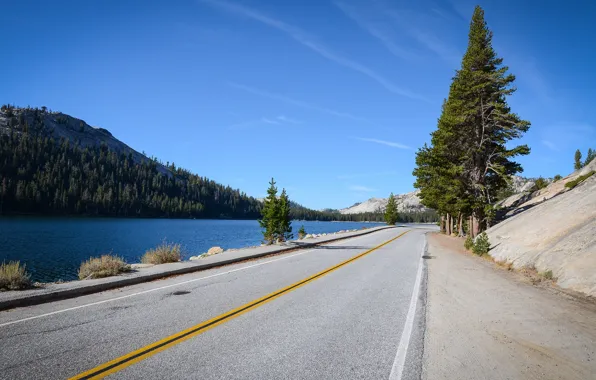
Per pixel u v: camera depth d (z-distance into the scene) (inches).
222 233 2952.8
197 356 195.0
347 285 409.1
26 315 269.0
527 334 249.6
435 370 186.2
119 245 1664.6
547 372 189.6
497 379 179.0
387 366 188.5
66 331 232.1
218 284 402.6
